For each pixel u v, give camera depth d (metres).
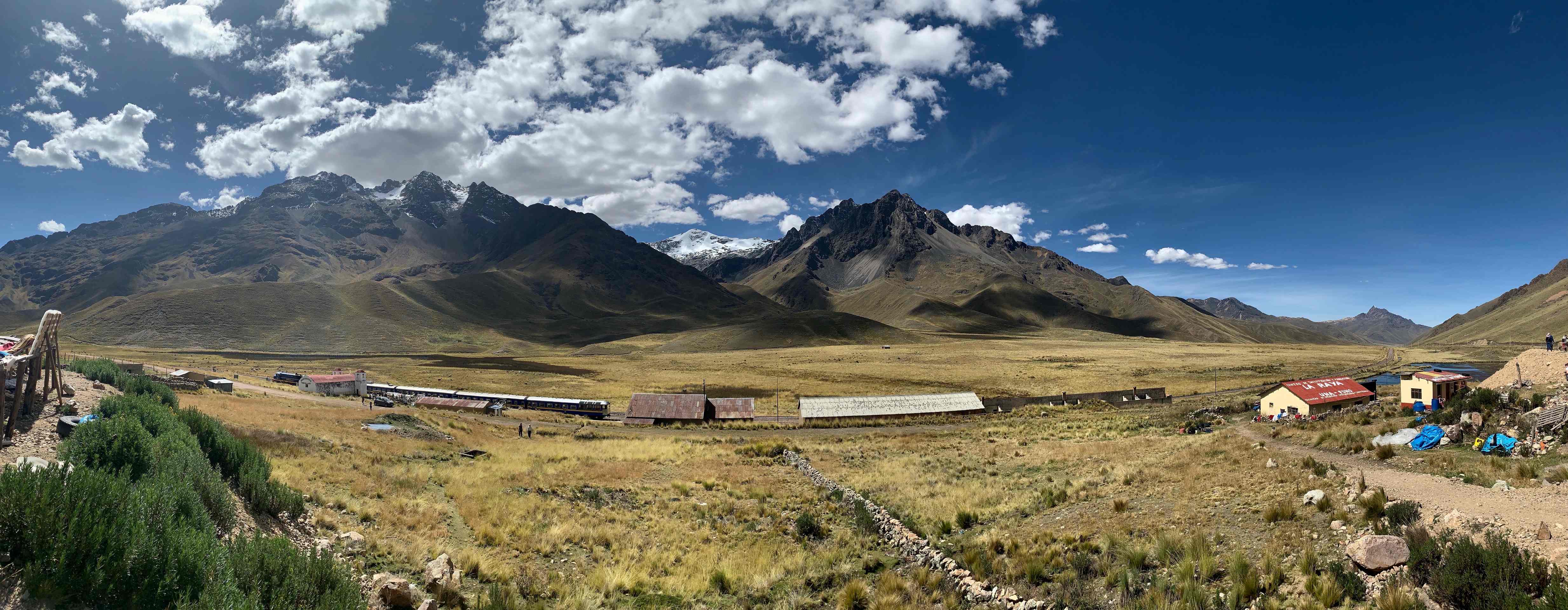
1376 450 28.83
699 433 75.50
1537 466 22.77
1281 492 24.06
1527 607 12.50
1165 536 21.36
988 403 95.06
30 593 10.62
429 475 35.47
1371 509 19.56
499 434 67.25
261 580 13.74
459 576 19.89
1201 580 18.20
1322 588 15.80
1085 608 17.92
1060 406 96.25
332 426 47.75
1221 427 56.38
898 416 88.06
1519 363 43.12
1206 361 191.38
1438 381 45.12
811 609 20.52
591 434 71.94
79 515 11.86
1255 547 19.70
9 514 11.16
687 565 24.33
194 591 12.31
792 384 152.88
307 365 197.75
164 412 25.34
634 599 21.02
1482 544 15.29
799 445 60.91
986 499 32.00
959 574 21.61
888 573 22.34
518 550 24.25
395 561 20.33
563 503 32.22
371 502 26.77
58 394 28.09
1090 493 30.06
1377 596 14.97
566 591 20.62
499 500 30.59
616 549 25.73
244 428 36.19
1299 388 59.69
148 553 12.01
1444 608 13.95
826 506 34.16
